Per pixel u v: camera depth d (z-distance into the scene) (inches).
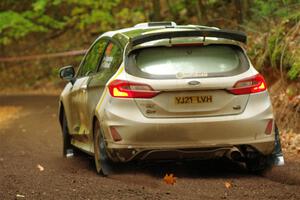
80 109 498.0
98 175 458.9
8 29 1337.4
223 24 1070.4
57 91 1365.7
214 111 424.5
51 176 454.3
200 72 426.3
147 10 1279.5
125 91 425.1
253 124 426.9
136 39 427.2
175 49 433.4
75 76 543.8
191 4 1220.5
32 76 1491.1
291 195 378.0
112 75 437.4
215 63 431.2
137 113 423.5
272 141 433.7
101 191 391.9
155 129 420.2
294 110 643.5
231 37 434.0
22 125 850.1
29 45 1571.1
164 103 422.6
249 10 922.1
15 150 625.9
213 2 1113.4
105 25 1317.7
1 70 1546.5
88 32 1515.7
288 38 703.7
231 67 431.2
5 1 1589.6
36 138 716.0
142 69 428.8
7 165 522.3
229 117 423.8
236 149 429.4
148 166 480.1
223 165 493.0
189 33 430.3
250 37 804.6
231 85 424.8
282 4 807.1
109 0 1240.2
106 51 482.0
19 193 394.0
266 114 430.9
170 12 1246.9
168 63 430.0
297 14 729.0
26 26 1264.8
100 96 445.4
